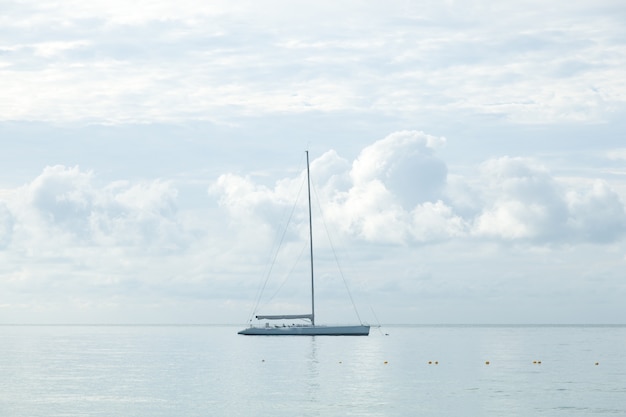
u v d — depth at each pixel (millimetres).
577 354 118312
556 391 63469
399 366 89625
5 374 78438
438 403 56031
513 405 55281
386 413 51562
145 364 93000
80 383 69438
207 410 52781
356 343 152875
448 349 132875
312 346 137875
